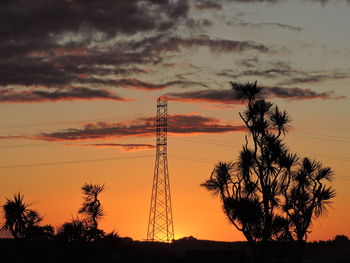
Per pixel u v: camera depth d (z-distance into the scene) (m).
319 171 42.97
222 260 67.50
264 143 40.94
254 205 39.25
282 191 41.38
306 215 42.03
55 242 55.47
